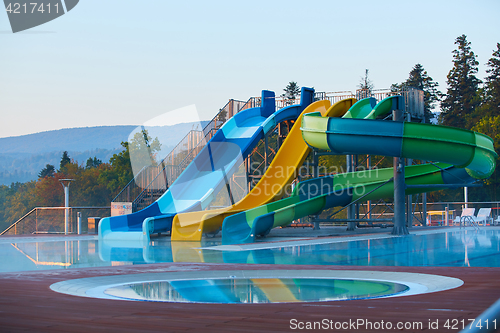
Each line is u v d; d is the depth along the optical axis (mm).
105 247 16422
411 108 26500
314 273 8578
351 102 26812
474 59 78125
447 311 4625
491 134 66250
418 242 16891
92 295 6129
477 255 12008
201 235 18766
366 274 8359
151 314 4625
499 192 65500
